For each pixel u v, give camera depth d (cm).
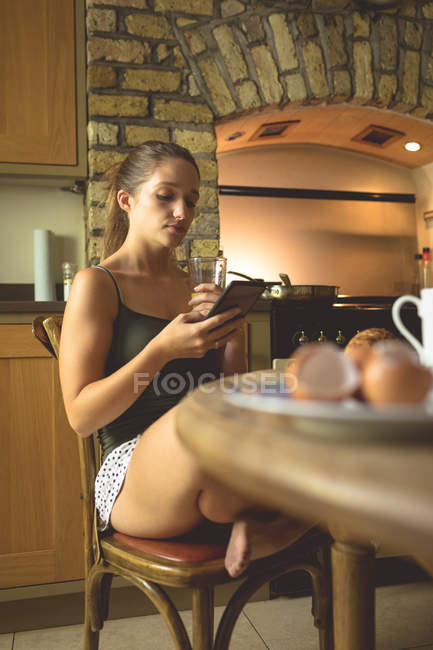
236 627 164
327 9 238
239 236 287
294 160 299
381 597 182
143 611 174
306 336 188
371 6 240
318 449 37
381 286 309
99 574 100
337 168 307
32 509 164
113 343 111
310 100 238
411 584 192
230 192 286
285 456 36
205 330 91
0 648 155
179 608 177
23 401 165
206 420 47
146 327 112
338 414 38
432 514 26
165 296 120
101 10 213
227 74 227
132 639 158
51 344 108
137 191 122
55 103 210
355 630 76
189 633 162
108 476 100
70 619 169
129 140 215
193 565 86
